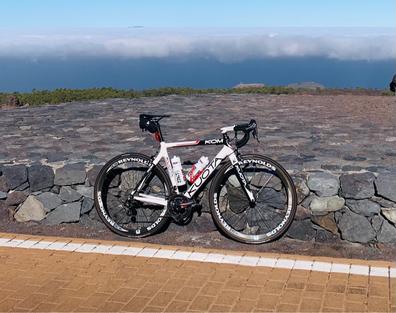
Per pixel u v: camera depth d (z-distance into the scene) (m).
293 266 4.55
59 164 5.89
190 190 5.24
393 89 13.97
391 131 7.85
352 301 3.93
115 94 14.84
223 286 4.21
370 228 5.12
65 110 10.83
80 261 4.73
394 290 4.09
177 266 4.59
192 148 6.59
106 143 7.29
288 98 12.80
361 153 6.25
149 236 5.39
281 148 6.65
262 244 5.18
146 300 4.02
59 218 5.76
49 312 3.87
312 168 5.52
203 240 5.29
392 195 5.02
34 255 4.88
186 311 3.85
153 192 5.54
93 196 5.68
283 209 5.36
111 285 4.27
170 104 11.71
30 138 7.73
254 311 3.83
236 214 5.44
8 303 3.99
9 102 14.05
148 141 7.42
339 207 5.20
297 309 3.84
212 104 11.66
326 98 12.76
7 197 5.82
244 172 5.38
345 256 4.93
